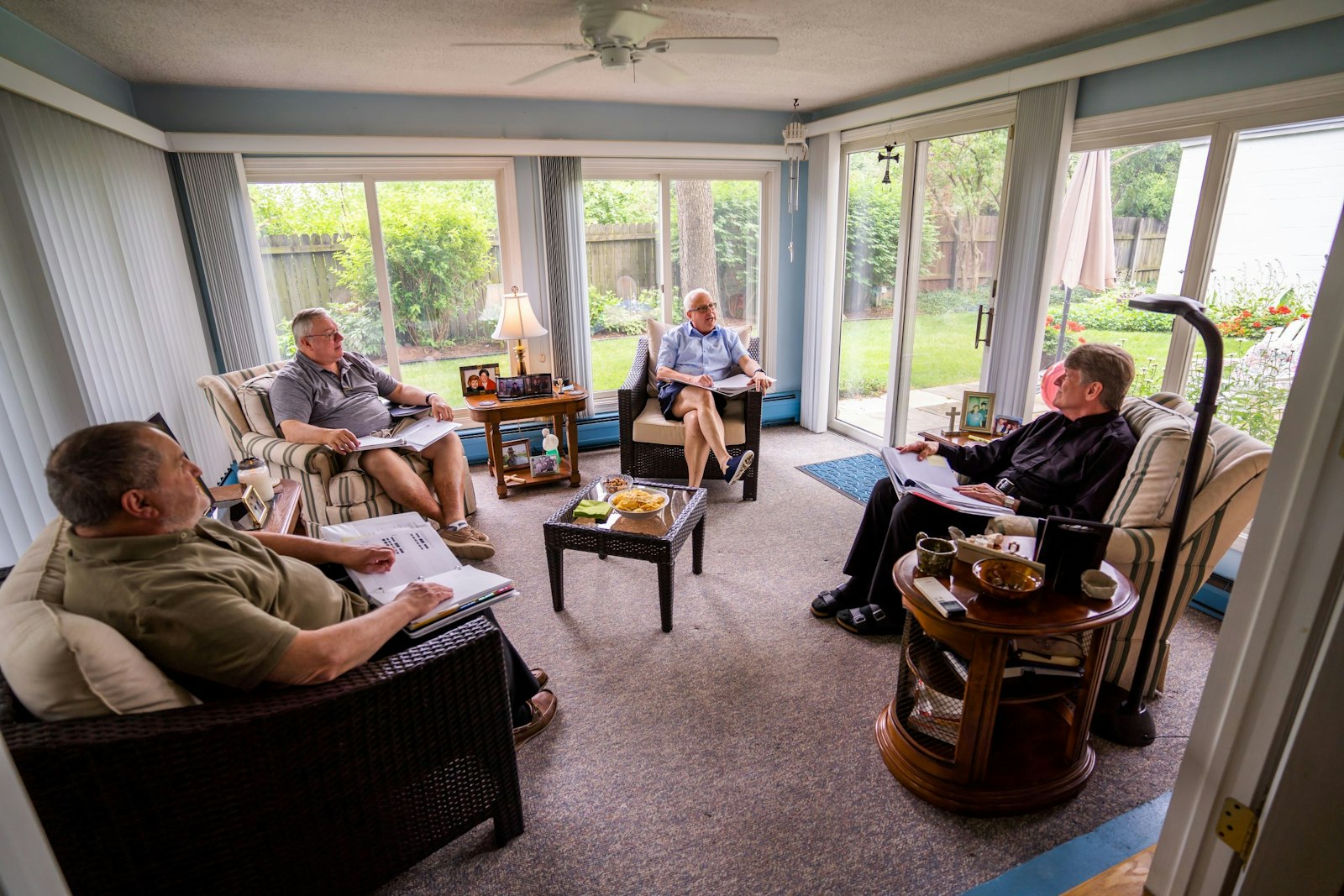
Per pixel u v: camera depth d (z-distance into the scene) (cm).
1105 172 312
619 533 227
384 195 376
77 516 111
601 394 448
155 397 284
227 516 196
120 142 277
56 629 99
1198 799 119
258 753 110
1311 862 107
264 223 363
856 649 225
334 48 265
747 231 457
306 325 290
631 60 238
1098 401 202
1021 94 298
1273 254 233
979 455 238
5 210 198
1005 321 319
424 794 137
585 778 172
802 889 141
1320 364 94
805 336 468
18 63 219
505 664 148
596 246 427
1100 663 151
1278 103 216
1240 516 168
